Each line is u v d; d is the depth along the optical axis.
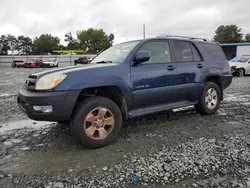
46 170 2.92
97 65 3.85
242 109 6.05
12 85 12.30
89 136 3.53
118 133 3.98
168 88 4.46
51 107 3.28
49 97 3.25
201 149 3.45
